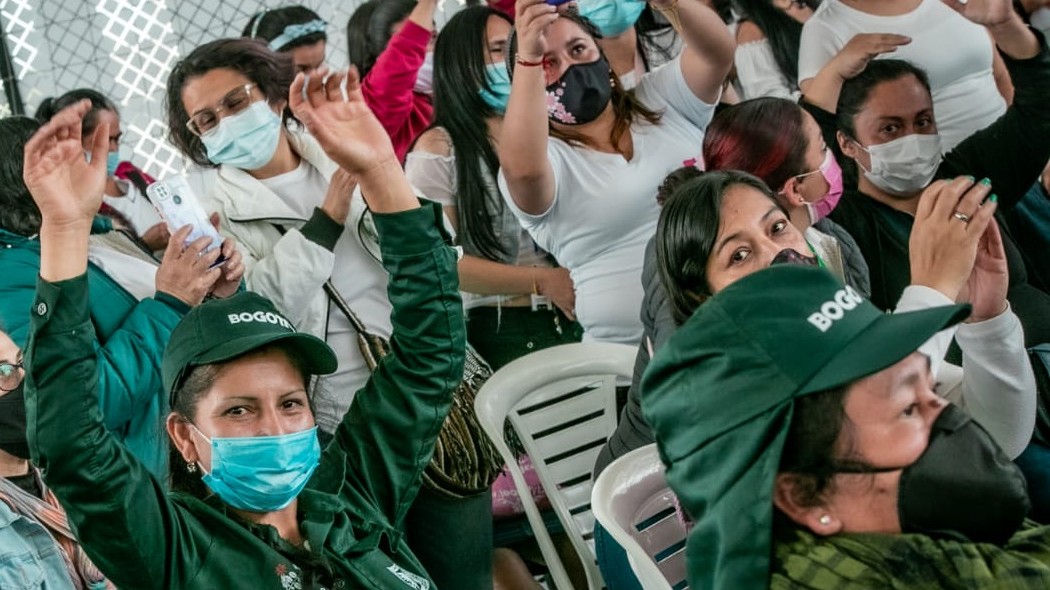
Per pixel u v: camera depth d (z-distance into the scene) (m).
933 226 2.36
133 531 1.88
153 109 3.79
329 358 2.13
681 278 2.62
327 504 2.12
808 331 1.24
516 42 3.54
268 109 3.25
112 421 2.78
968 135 3.90
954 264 2.34
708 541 1.24
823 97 3.90
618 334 3.68
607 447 2.93
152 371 2.83
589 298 3.66
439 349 2.28
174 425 2.10
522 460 3.44
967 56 3.85
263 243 3.25
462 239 3.65
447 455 3.14
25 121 2.98
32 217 2.92
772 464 1.21
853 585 1.23
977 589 1.23
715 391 1.25
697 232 2.57
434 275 2.25
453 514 3.17
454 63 3.58
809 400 1.23
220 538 2.02
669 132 3.70
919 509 1.26
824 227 3.65
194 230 2.94
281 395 2.07
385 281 3.33
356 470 2.26
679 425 1.28
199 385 2.05
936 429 1.28
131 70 3.78
